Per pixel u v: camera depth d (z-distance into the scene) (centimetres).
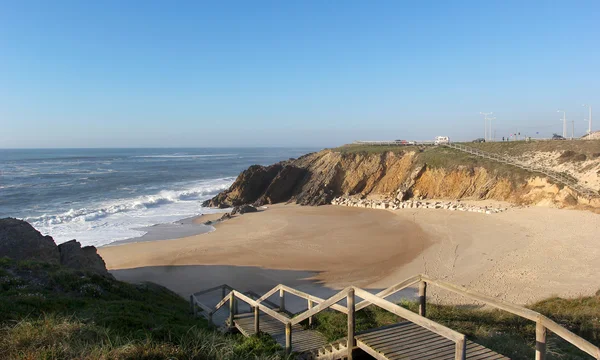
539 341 622
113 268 2550
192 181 7738
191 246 3055
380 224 3791
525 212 3712
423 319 647
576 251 2547
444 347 729
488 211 3884
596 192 3656
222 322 1247
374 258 2691
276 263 2619
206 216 4412
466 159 4906
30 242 1852
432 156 5175
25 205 4800
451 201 4497
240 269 2503
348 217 4200
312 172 5841
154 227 3803
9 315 854
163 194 5859
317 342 957
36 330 698
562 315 1295
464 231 3288
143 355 641
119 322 900
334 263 2603
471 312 1335
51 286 1266
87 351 628
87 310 1005
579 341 567
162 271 2478
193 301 1402
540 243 2777
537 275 2177
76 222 3938
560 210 3616
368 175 5422
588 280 2058
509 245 2792
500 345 927
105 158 16475
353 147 6588
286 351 882
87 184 6938
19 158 15888
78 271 1470
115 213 4506
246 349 891
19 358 584
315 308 828
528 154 4897
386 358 689
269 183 5672
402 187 5019
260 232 3547
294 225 3825
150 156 19275
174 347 707
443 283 807
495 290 1984
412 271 2381
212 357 709
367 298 745
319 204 5088
